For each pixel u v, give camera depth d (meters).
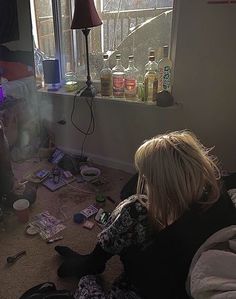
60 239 1.68
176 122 2.06
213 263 0.81
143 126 2.18
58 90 2.36
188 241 0.84
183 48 1.83
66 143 2.60
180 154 0.82
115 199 2.02
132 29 2.07
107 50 2.22
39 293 1.18
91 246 1.64
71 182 2.20
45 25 2.33
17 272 1.48
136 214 0.95
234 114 1.87
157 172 0.82
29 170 2.33
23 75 2.40
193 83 1.89
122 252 1.04
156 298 0.93
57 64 2.29
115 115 2.25
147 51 2.09
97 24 1.97
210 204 0.84
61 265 1.45
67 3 2.19
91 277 1.28
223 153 2.01
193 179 0.81
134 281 1.00
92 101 2.25
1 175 1.84
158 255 0.88
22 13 2.24
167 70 1.94
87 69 2.17
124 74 2.10
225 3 1.63
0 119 2.13
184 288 0.89
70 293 1.24
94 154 2.50
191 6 1.71
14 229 1.75
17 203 1.82
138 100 2.08
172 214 0.86
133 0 2.00
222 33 1.70
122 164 2.39
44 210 1.91
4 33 2.30
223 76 1.80
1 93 2.19
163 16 1.94
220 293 0.76
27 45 2.32
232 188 1.51
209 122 1.96
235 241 0.86
